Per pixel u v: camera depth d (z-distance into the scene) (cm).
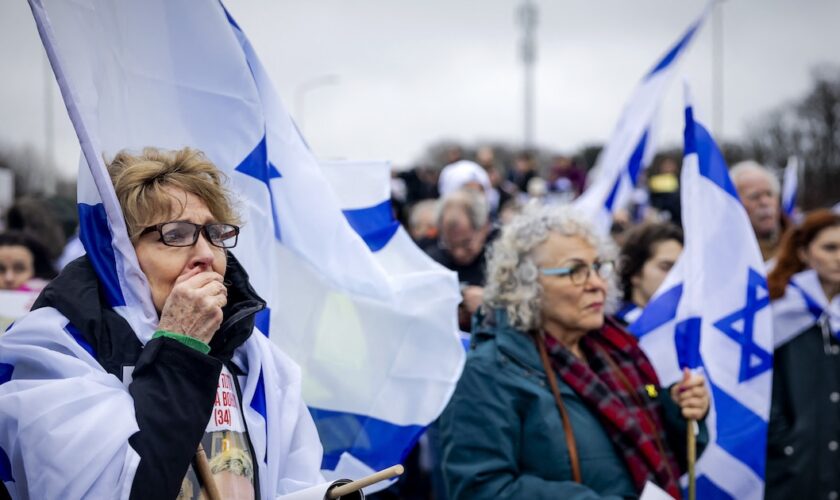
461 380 350
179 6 284
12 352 218
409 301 339
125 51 273
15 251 524
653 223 512
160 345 218
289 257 329
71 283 227
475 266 597
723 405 409
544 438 337
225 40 292
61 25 247
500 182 1511
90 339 222
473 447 340
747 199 593
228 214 244
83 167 239
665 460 345
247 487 233
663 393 378
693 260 389
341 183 360
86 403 210
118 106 269
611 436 341
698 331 381
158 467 209
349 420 330
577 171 1788
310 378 329
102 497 205
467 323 468
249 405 244
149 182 236
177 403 214
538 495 326
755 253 420
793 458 461
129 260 229
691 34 620
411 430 332
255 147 298
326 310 331
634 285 502
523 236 361
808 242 485
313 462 257
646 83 643
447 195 607
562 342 361
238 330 235
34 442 205
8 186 925
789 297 480
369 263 326
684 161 399
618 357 371
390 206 363
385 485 332
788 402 469
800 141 2319
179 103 285
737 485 403
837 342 478
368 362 333
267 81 316
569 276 353
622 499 324
